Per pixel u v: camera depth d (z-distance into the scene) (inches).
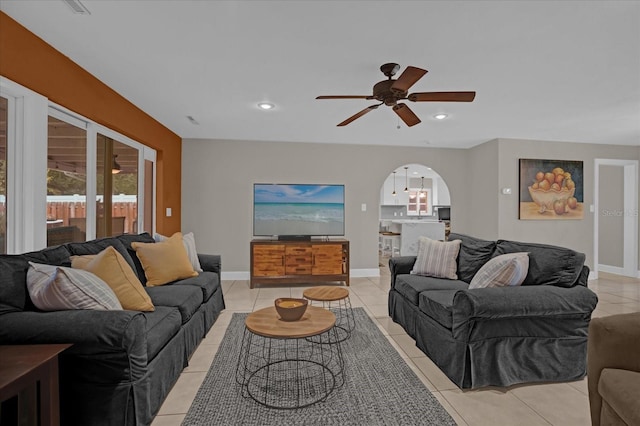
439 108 145.6
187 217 206.2
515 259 92.7
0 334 58.3
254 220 208.1
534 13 77.1
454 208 232.1
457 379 86.1
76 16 78.7
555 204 211.3
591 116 157.5
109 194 132.0
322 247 196.2
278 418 73.0
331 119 163.2
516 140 205.8
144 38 88.7
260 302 162.9
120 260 83.4
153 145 163.3
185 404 78.6
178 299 98.0
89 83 110.1
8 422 50.4
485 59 99.8
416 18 79.2
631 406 48.8
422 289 112.0
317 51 95.3
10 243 87.4
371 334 121.6
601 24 81.5
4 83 78.8
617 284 206.1
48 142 98.9
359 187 220.7
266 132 190.9
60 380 60.5
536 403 79.0
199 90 125.4
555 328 88.0
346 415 74.0
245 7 75.2
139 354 63.9
